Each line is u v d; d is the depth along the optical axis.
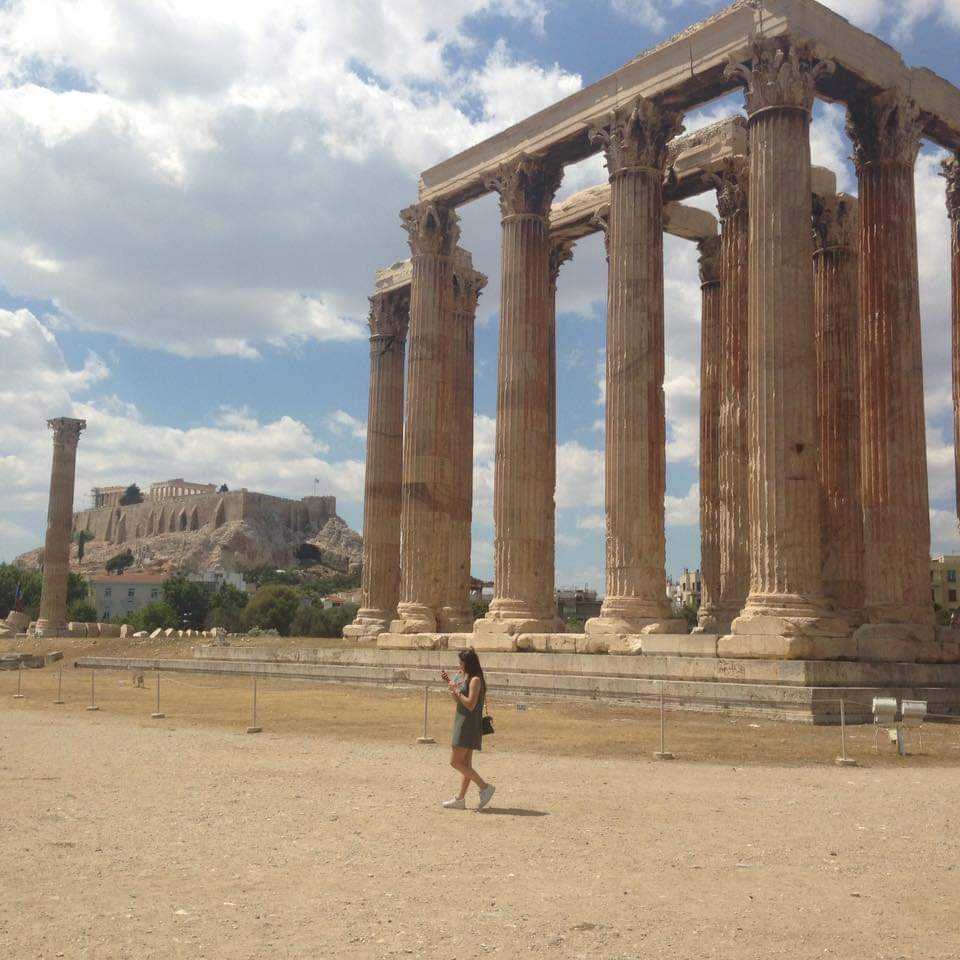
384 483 49.97
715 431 39.09
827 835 11.16
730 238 35.75
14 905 8.32
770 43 28.69
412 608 40.53
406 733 21.80
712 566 38.12
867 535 29.47
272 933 7.62
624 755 18.16
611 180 33.00
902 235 30.12
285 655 43.47
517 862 9.88
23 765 16.72
